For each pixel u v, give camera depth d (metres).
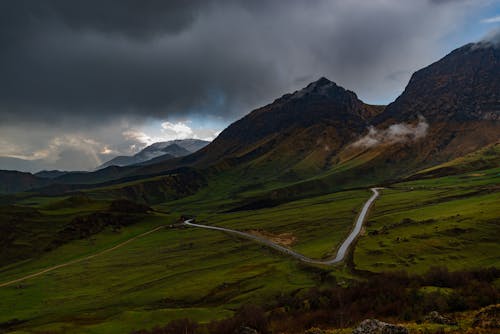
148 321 109.75
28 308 152.38
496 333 40.62
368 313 77.19
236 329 82.38
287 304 102.00
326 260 163.12
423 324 51.59
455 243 149.88
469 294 77.44
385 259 145.25
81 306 146.62
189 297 138.00
